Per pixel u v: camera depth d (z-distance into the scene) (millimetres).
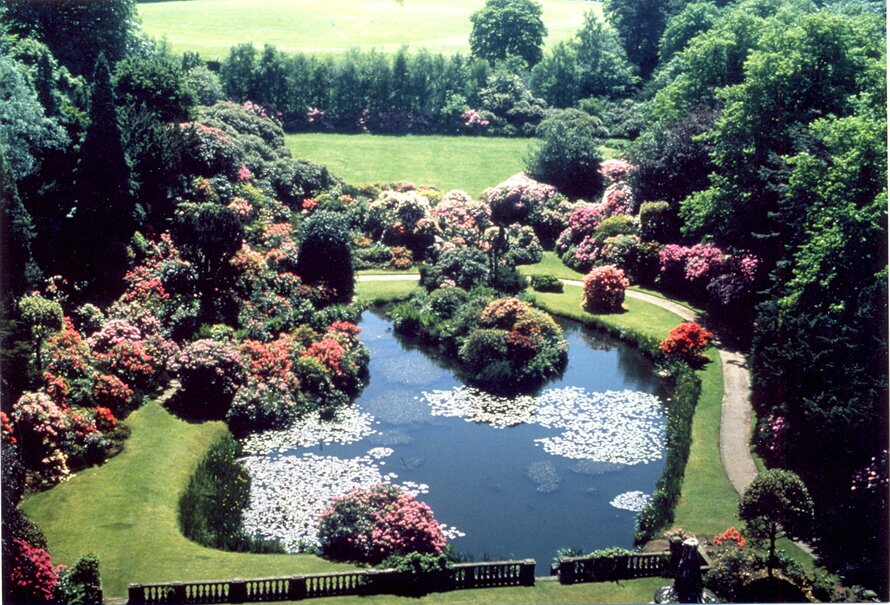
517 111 87062
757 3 88438
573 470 40188
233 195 60688
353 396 46656
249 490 37969
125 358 42938
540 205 69312
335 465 39969
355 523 33906
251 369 44938
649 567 31953
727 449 40875
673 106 67688
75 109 54250
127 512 34688
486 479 39312
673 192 62344
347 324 50562
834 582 31531
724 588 30578
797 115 53312
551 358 49625
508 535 35375
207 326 47281
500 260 61219
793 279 44062
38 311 40469
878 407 35750
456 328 51875
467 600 30172
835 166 44000
